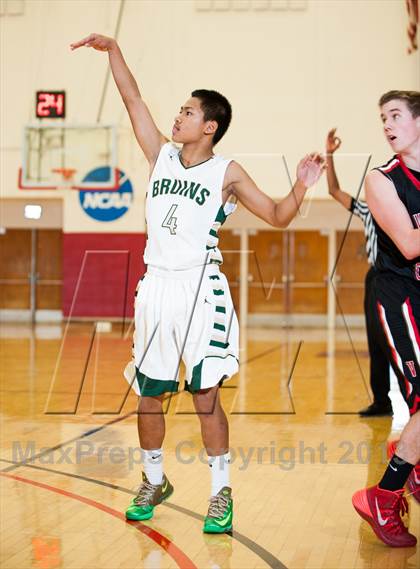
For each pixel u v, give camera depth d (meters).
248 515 3.45
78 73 13.76
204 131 3.32
